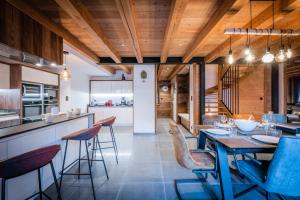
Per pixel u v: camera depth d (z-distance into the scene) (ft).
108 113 25.07
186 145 6.33
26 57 8.38
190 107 19.45
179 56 17.61
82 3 7.82
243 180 8.45
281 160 4.60
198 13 8.69
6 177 4.29
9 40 6.85
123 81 27.14
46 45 9.11
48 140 7.67
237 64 19.39
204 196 7.25
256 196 7.23
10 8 6.89
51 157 5.23
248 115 12.03
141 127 19.44
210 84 24.27
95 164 10.61
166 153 12.64
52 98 17.06
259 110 19.13
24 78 13.23
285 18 9.18
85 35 11.71
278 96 17.04
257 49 14.07
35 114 14.47
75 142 10.49
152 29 10.73
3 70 12.20
